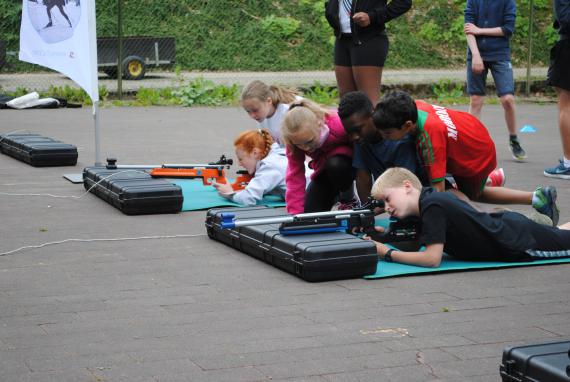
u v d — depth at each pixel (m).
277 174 6.74
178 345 3.58
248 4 21.95
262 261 5.04
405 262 4.88
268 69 21.05
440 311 4.07
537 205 5.50
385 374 3.28
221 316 3.98
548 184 7.88
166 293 4.35
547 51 22.59
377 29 8.27
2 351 3.50
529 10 20.53
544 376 2.74
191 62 20.80
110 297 4.27
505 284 4.56
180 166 7.36
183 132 11.92
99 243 5.43
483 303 4.21
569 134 8.12
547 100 17.98
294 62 21.28
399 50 21.89
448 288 4.48
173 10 21.52
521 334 3.75
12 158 9.27
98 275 4.68
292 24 21.81
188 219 6.22
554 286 4.53
